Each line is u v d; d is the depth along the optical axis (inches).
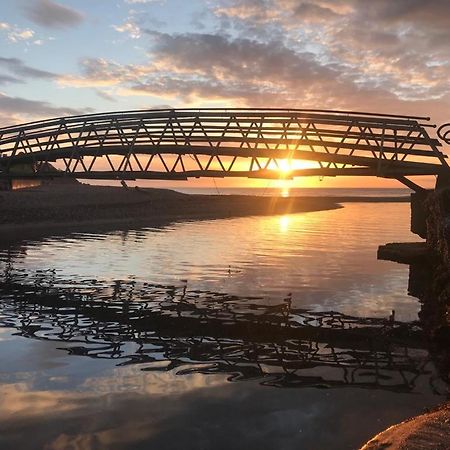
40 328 547.2
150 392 344.8
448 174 964.6
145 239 1628.9
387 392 352.8
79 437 271.4
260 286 808.9
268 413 309.4
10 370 391.9
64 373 385.4
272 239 1649.9
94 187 3102.9
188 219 2832.2
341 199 6815.9
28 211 1995.6
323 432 280.2
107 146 1203.2
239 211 3624.5
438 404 328.8
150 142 1156.5
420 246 1128.8
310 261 1098.1
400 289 778.2
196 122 1095.6
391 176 1013.8
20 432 276.4
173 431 280.1
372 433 280.1
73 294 749.9
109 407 315.3
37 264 1058.1
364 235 1820.9
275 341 500.4
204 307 659.4
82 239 1605.6
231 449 258.8
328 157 1046.4
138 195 3080.7
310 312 630.5
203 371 398.0
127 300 705.6
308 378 383.9
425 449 221.9
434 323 563.8
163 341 495.8
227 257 1167.6
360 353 458.9
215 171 1097.4
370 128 998.4
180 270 978.7
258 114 1050.7
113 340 496.4
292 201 5002.5
